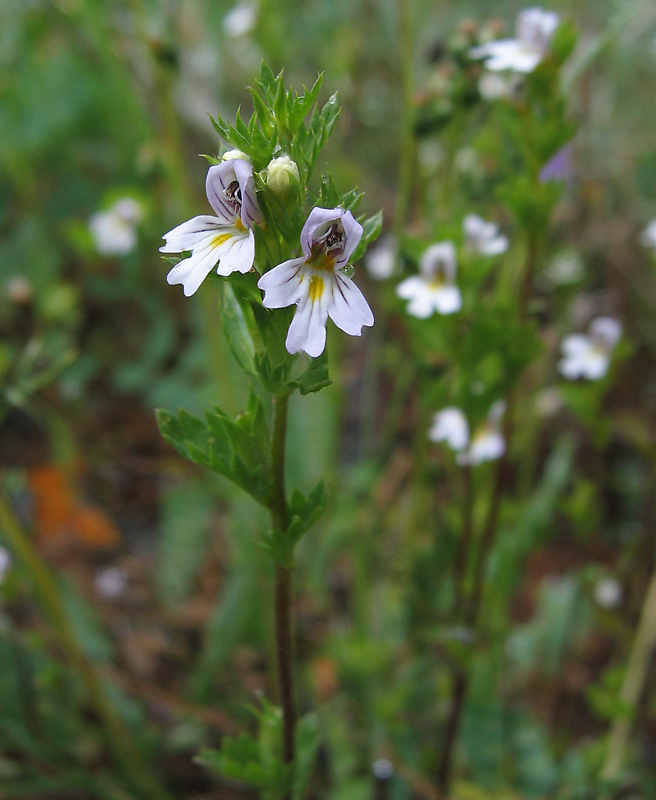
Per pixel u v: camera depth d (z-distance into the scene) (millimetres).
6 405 125
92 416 212
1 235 232
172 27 159
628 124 222
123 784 135
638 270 207
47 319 204
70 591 164
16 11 237
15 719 136
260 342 79
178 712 149
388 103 214
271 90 74
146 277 224
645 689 138
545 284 170
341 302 74
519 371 106
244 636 158
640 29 219
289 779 90
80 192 238
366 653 142
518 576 150
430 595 130
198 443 82
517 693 159
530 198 104
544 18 104
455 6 231
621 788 132
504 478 115
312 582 170
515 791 138
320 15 209
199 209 190
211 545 184
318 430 176
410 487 184
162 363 221
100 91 221
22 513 149
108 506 197
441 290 111
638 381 204
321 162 170
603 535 184
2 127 230
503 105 106
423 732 145
